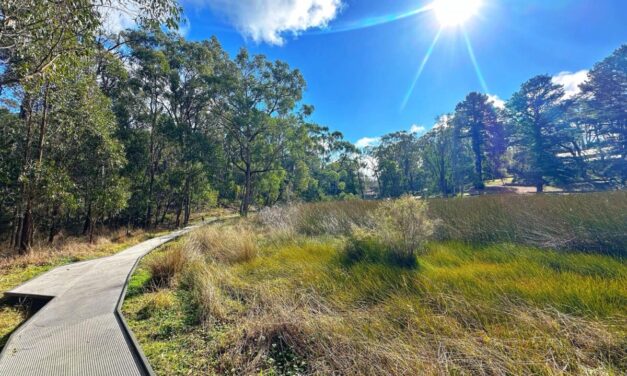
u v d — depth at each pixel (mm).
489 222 6414
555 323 2617
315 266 4902
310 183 37000
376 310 3248
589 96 29438
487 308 2996
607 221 4984
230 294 4195
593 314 2775
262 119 23391
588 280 3395
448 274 3967
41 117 9750
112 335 2922
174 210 27969
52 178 8828
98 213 11953
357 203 11594
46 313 3539
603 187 28141
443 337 2584
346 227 8258
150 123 19953
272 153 25938
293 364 2453
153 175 19953
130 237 13797
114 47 15258
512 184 39188
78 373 2264
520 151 37000
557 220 5625
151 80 19141
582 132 31719
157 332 3088
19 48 3752
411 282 3852
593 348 2336
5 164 9195
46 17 3533
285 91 25047
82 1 3662
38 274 5969
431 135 42531
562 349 2324
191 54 21578
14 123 10133
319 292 3912
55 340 2812
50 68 3969
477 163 39656
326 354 2479
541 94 32750
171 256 5336
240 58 23781
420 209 5020
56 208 11727
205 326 3197
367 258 5016
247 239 6801
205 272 4863
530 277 3701
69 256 8086
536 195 8062
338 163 46719
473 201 8414
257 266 5398
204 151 21156
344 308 3404
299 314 3143
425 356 2346
